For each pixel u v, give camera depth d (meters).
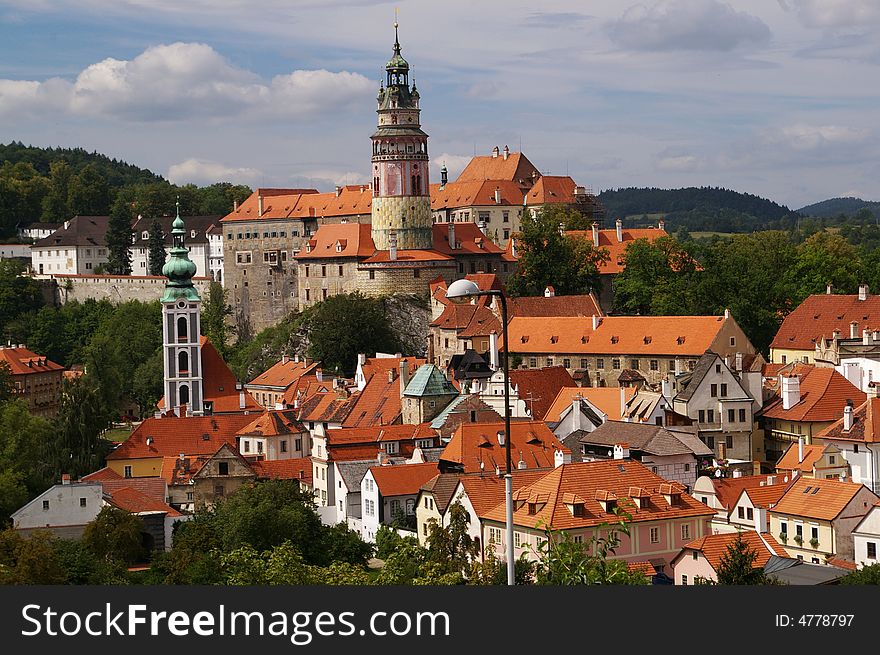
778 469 185.88
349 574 129.62
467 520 156.00
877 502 147.88
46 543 159.12
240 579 130.75
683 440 189.25
